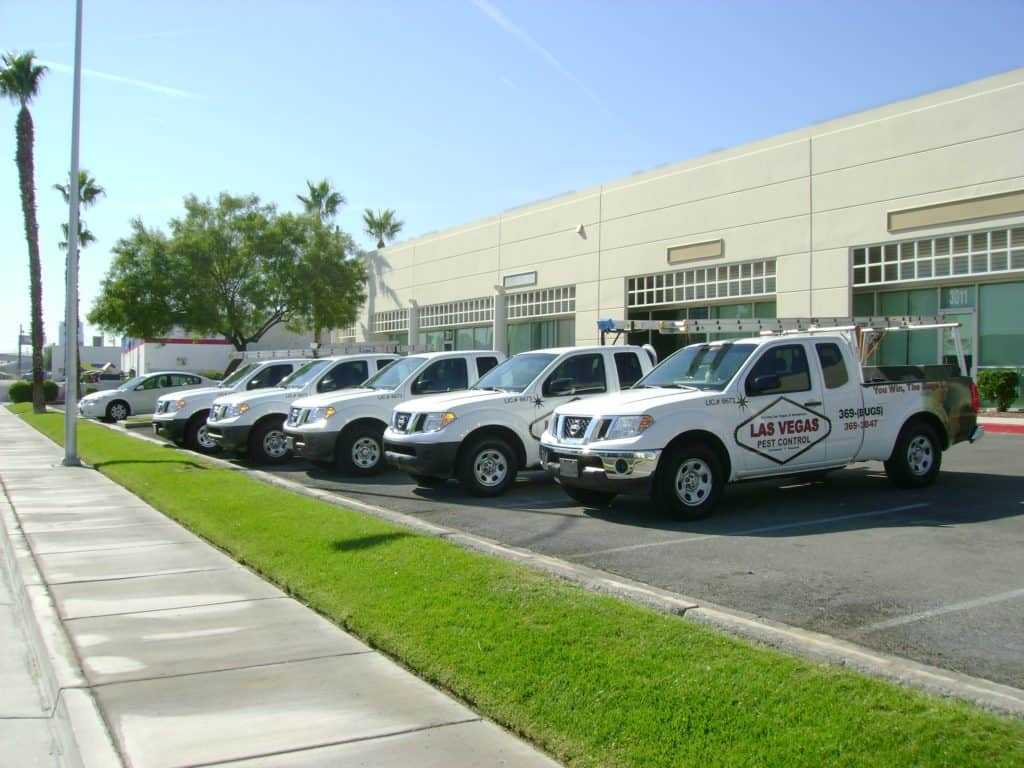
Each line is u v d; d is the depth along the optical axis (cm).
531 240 3497
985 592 654
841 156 2358
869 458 1066
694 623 566
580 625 555
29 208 3825
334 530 888
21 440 2338
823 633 572
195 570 802
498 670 497
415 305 4325
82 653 572
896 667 484
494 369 1327
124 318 3931
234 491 1207
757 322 1383
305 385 1653
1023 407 2100
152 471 1484
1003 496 1057
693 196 2781
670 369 1086
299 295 4122
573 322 3353
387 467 1461
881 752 373
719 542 848
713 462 959
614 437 935
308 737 438
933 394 1117
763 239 2561
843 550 798
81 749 429
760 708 422
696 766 376
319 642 588
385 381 1500
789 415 1003
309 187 5947
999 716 415
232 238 4138
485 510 1073
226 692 500
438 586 663
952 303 2189
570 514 1034
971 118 2078
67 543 933
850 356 1058
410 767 404
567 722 430
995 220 2028
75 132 1731
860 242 2309
